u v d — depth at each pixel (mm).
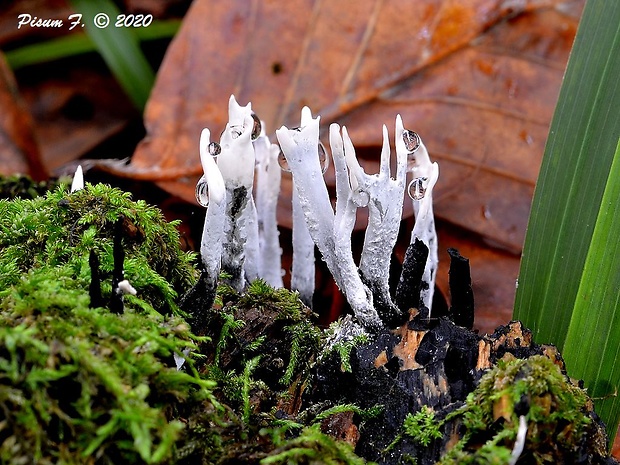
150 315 154
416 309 170
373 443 159
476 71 246
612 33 181
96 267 150
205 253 162
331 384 166
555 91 243
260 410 163
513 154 238
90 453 140
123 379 143
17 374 139
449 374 161
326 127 246
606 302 175
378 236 166
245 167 168
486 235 230
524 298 188
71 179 234
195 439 149
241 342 171
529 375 149
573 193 183
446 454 151
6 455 136
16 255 169
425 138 240
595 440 153
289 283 229
